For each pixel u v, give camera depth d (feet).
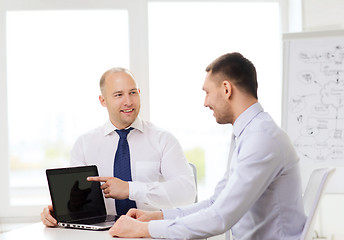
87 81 11.43
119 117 7.91
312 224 5.63
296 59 10.12
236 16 11.59
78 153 8.29
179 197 7.59
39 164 11.52
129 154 8.13
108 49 11.41
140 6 11.25
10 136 11.37
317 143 10.04
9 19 11.30
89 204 6.89
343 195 10.57
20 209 11.21
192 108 11.62
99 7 11.21
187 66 11.56
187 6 11.55
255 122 5.79
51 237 5.68
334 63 10.03
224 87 5.93
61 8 11.20
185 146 11.68
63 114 11.48
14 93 11.37
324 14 10.66
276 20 11.64
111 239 5.49
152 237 5.51
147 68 11.27
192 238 5.44
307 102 10.10
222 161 11.75
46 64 11.43
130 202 7.75
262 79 11.59
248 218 6.03
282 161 5.59
